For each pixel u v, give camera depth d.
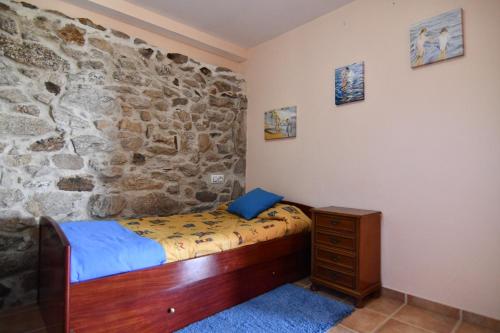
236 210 3.05
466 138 2.06
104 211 2.71
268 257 2.43
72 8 2.61
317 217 2.54
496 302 1.93
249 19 3.09
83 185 2.59
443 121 2.17
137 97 2.95
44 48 2.41
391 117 2.45
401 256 2.38
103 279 1.55
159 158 3.10
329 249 2.44
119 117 2.82
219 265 2.07
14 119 2.27
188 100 3.36
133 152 2.91
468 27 2.06
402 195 2.38
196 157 3.41
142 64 3.00
